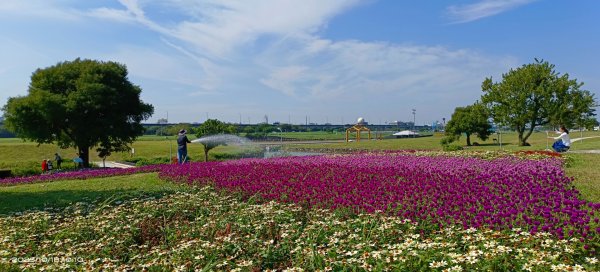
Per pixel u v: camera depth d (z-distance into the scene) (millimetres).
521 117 37500
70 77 36375
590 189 10453
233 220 8500
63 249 7535
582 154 19859
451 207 8555
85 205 12258
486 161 16953
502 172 13164
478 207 8500
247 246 6582
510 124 38969
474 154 20531
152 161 35438
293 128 142125
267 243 6480
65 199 13867
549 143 37219
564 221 7082
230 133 37656
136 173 21281
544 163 15555
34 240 8297
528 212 7762
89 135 34812
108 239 7551
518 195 9406
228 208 10172
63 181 19453
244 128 102688
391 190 10508
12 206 13242
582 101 36531
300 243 6480
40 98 32188
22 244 7746
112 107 36156
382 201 9266
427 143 51219
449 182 11508
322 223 7441
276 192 11406
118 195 13367
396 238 6672
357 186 11328
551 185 10641
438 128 166625
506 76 39719
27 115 33312
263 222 7840
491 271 5055
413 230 7070
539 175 12000
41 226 9414
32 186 18031
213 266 5680
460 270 4770
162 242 7695
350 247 6094
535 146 32438
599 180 11727
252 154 39062
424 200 9250
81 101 33812
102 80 36531
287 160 20812
